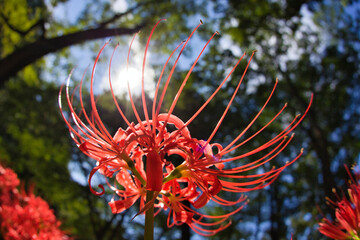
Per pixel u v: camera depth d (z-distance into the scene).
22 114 16.42
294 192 18.34
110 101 10.55
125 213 14.74
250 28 14.27
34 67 14.48
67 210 15.95
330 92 17.11
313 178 17.92
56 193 15.16
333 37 17.41
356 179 2.34
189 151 1.70
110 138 1.75
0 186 4.48
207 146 1.73
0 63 7.50
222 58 13.92
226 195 16.48
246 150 14.37
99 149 1.74
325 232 2.34
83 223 16.08
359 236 2.23
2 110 16.38
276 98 15.41
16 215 4.21
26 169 15.97
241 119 14.10
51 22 12.98
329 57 16.30
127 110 7.19
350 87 16.94
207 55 13.77
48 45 7.77
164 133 1.71
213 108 13.49
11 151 16.30
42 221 4.33
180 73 12.43
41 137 16.05
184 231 14.16
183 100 12.07
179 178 1.87
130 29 8.07
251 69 14.77
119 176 1.85
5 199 4.42
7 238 4.05
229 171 1.72
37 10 12.02
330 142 17.52
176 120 1.75
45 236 4.23
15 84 16.55
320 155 14.32
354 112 17.98
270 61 15.86
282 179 18.39
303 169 17.81
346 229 2.28
